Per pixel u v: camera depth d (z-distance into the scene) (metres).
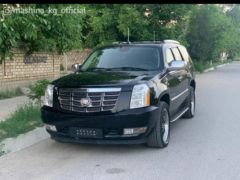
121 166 7.79
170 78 9.77
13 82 16.72
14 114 11.14
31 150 8.95
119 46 10.44
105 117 8.15
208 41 41.72
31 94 12.85
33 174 7.38
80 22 14.42
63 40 14.16
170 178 7.09
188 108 12.30
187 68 11.98
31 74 17.91
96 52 10.53
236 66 58.00
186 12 30.03
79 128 8.34
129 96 8.23
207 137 10.14
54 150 8.94
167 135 9.18
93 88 8.28
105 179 7.07
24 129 9.81
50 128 8.74
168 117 9.21
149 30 28.22
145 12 28.56
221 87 23.64
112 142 8.30
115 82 8.38
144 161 8.09
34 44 16.53
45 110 8.75
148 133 8.43
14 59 16.66
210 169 7.58
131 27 26.67
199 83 26.69
